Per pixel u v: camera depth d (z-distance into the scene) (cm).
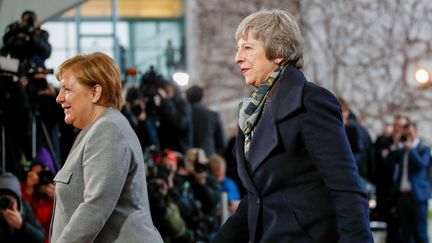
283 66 480
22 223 737
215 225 1097
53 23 2003
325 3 2636
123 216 484
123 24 2330
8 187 734
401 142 1505
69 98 494
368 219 458
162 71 2338
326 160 457
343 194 454
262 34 478
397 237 1508
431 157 1515
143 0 2358
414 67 2627
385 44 2639
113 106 498
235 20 2616
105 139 479
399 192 1491
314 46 2631
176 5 2475
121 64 1747
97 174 474
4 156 862
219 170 1221
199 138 1462
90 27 2028
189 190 1097
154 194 946
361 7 2634
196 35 2547
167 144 1315
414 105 2622
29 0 1187
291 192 468
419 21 2625
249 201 484
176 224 975
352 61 2636
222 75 2614
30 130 876
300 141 466
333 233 464
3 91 861
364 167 1441
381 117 2631
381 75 2627
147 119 1195
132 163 485
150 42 2348
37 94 888
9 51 914
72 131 923
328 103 463
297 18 2638
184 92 1644
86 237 470
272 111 471
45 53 927
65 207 484
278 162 469
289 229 466
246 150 484
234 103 2623
